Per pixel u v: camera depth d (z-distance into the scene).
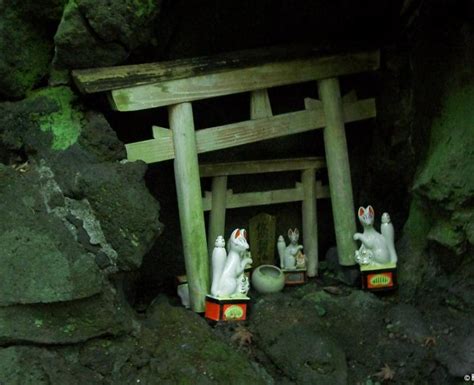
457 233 1.28
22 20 1.22
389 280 1.41
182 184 1.31
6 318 1.08
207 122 1.48
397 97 1.49
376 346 1.29
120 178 1.18
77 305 1.12
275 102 1.55
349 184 1.48
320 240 1.63
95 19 1.16
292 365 1.22
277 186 1.56
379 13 1.50
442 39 1.35
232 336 1.26
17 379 1.06
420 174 1.38
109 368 1.13
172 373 1.15
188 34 1.38
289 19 1.46
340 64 1.46
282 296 1.39
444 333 1.29
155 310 1.27
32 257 1.09
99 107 1.32
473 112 1.29
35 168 1.20
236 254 1.31
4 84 1.25
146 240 1.19
